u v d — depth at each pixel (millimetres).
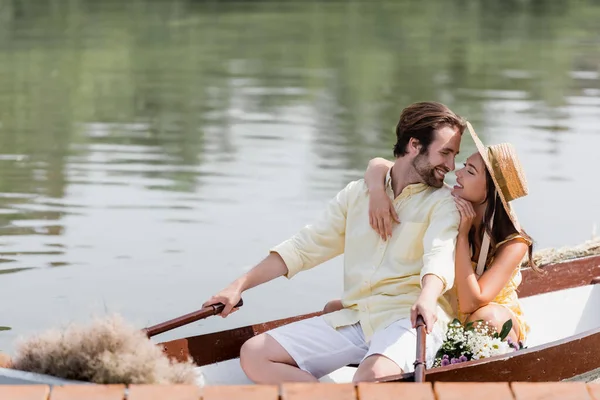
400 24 25625
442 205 4938
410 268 4965
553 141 12281
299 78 17344
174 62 19047
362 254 5086
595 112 14281
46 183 10086
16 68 18047
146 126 13195
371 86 16562
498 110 14359
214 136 12578
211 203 9430
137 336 4078
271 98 15398
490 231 5121
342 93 15875
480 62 19234
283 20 26078
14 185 9961
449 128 4949
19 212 9047
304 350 4938
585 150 11789
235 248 8141
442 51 20797
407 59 19672
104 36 22500
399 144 5059
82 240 8281
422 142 4953
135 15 26750
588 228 8805
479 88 16312
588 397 3887
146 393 3766
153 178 10391
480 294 4977
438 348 4828
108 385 3814
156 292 7191
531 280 6414
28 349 4062
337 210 5223
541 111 14312
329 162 11133
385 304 4938
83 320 6547
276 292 7270
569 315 6246
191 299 7074
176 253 8016
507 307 5195
